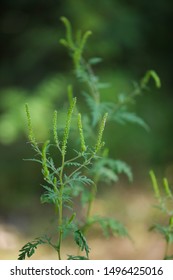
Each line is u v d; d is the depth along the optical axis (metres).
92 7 6.30
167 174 6.11
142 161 6.26
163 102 6.64
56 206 1.64
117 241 4.48
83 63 2.73
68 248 4.29
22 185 5.95
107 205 5.37
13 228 4.96
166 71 6.86
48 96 5.96
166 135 6.42
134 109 6.07
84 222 2.69
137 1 6.77
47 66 6.69
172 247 4.23
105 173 2.61
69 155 5.55
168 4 6.79
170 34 6.90
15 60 6.79
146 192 5.78
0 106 6.42
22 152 6.36
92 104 2.59
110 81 5.94
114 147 6.02
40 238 1.64
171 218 1.99
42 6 6.73
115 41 6.33
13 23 6.91
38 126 5.73
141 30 6.68
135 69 6.72
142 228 4.80
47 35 6.34
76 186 2.51
